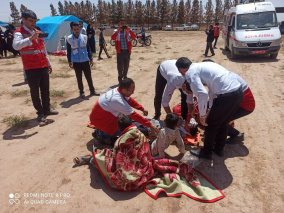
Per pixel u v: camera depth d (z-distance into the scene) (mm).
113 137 3977
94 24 71500
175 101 6125
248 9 11641
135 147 2955
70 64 6176
